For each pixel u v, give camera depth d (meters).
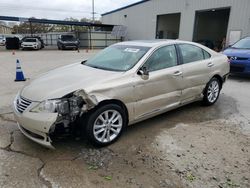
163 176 2.91
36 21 29.14
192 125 4.41
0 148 3.43
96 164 3.12
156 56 4.17
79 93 3.18
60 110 3.12
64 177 2.85
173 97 4.43
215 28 28.67
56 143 3.60
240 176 2.95
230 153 3.47
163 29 28.14
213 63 5.28
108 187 2.70
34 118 3.10
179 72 4.42
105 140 3.54
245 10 17.73
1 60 15.24
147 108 4.00
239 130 4.25
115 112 3.57
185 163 3.19
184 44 4.78
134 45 4.50
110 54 4.53
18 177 2.82
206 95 5.28
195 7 21.83
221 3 19.47
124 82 3.61
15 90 6.75
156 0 26.66
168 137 3.90
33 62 14.23
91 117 3.32
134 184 2.76
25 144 3.56
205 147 3.61
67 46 27.39
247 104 5.74
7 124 4.24
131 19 32.03
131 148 3.54
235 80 8.56
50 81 3.64
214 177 2.92
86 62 4.61
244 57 8.18
